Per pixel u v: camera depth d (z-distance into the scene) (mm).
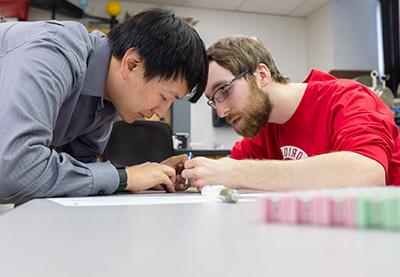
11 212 382
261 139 1313
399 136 974
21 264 169
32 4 3293
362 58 3820
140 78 837
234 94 1113
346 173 700
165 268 155
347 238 207
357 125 830
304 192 267
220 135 3752
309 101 1092
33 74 653
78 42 795
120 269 156
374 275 136
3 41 764
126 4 3689
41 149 632
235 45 1147
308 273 140
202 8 3908
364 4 3883
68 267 162
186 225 283
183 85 851
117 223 299
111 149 2062
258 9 3979
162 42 811
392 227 223
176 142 3020
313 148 1078
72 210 406
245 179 741
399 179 905
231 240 215
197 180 766
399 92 3178
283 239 211
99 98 917
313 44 4082
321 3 3885
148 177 767
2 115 618
